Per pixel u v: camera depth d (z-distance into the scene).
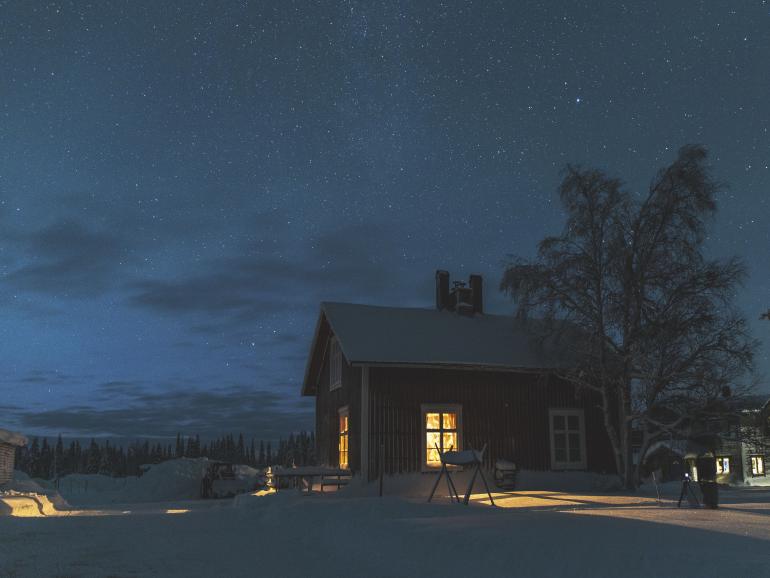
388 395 20.95
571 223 21.50
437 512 11.62
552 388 22.95
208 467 37.94
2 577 6.89
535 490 21.72
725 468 37.16
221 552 8.98
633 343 20.98
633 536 6.77
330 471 19.86
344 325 22.89
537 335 23.09
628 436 21.88
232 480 36.47
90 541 10.07
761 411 20.45
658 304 20.92
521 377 22.56
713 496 11.95
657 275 20.66
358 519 10.42
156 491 37.41
